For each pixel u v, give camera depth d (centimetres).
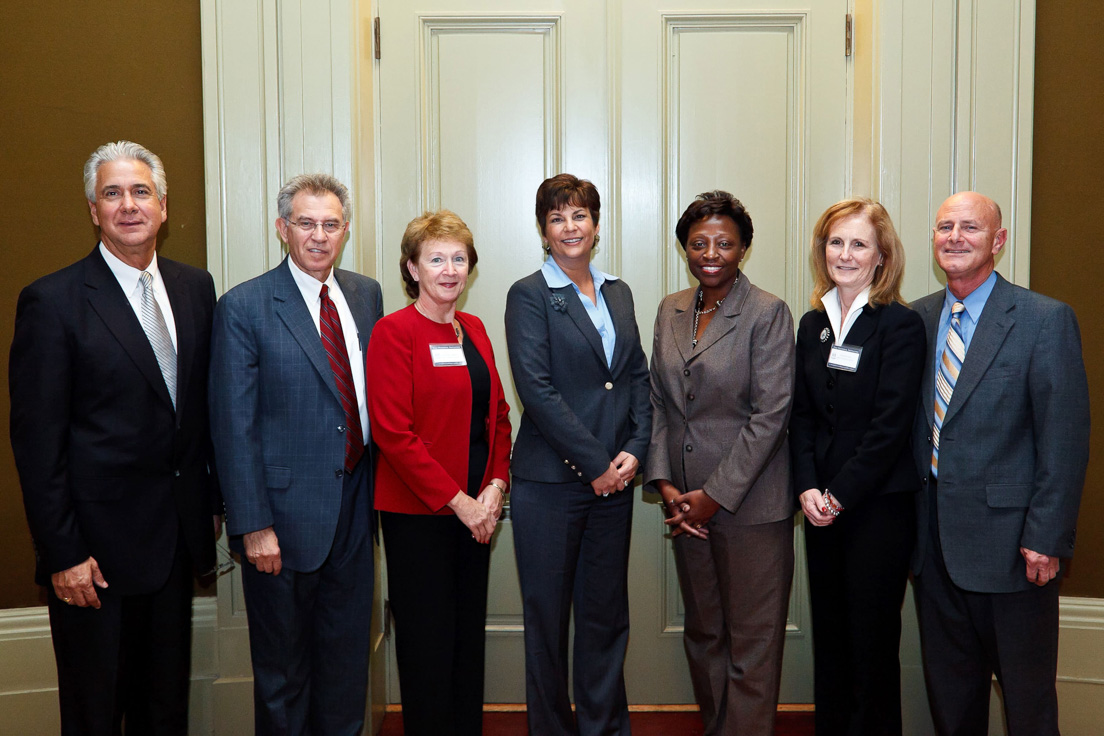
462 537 220
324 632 220
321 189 209
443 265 209
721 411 225
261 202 263
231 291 209
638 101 281
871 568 212
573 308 228
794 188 282
